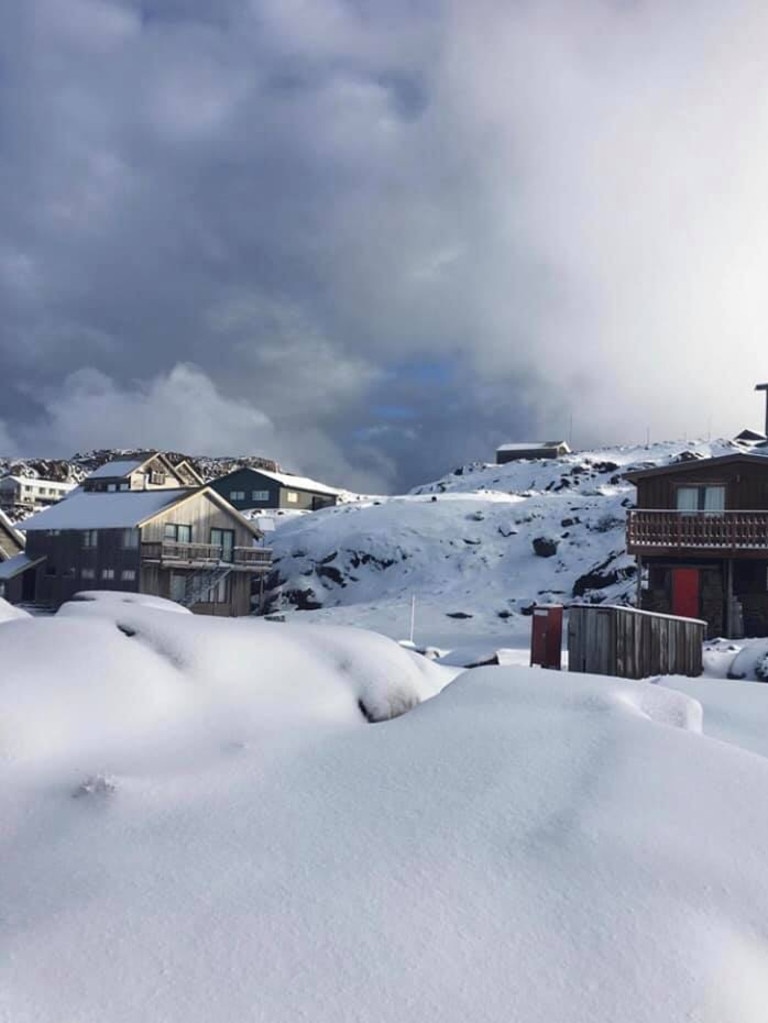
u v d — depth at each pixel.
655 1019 2.40
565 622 28.88
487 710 4.84
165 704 4.51
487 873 3.06
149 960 2.54
